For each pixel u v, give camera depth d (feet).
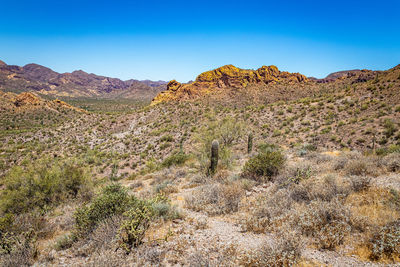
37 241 18.08
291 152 57.47
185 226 16.38
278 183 23.90
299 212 14.37
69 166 42.65
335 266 9.44
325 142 91.81
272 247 10.32
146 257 11.77
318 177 23.72
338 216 12.59
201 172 38.40
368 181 17.49
